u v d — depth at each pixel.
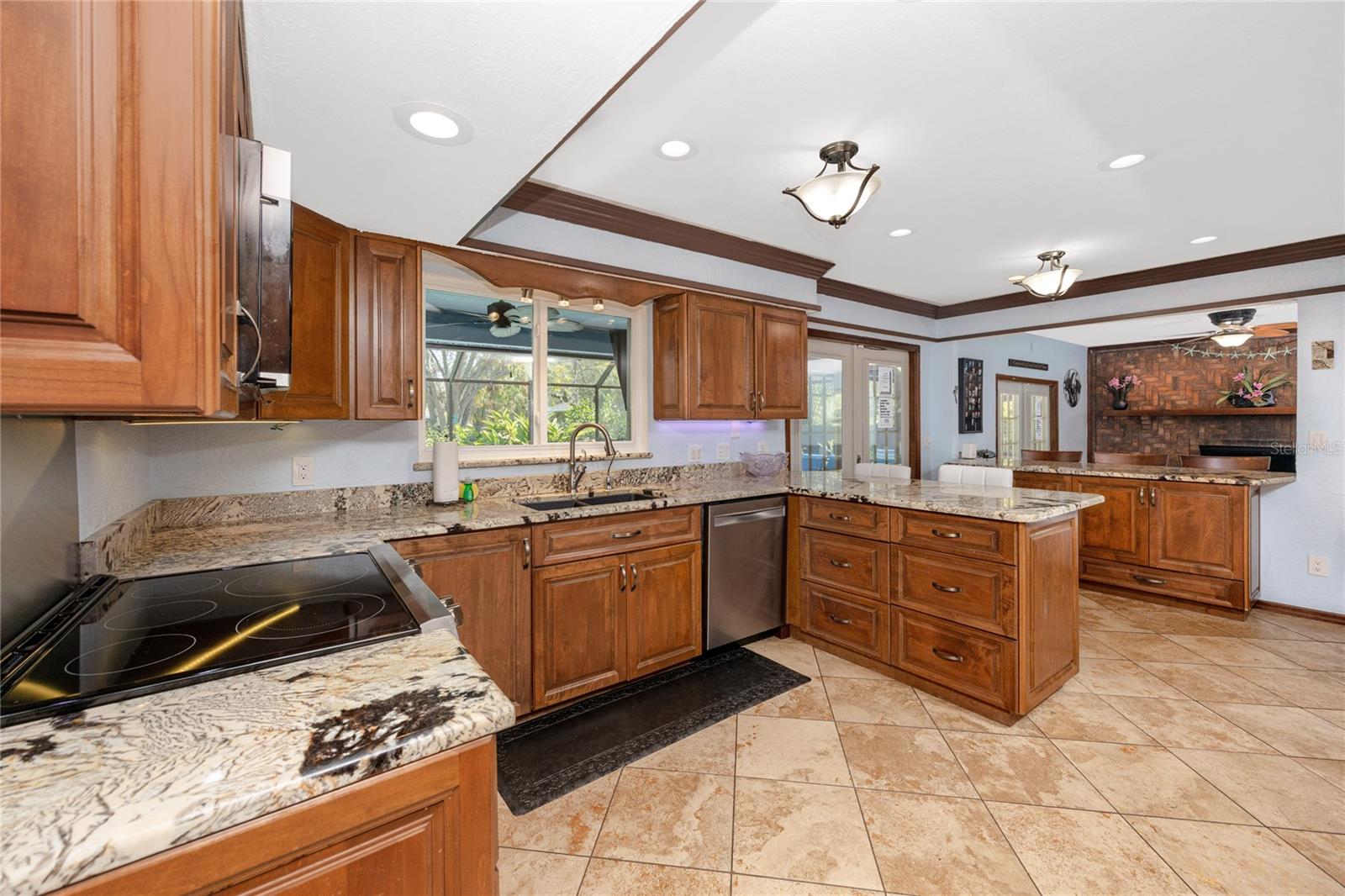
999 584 2.29
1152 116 1.99
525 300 2.78
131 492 1.66
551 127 1.47
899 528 2.65
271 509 2.20
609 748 2.14
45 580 1.08
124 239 0.56
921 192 2.64
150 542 1.73
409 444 2.55
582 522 2.39
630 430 3.34
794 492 3.16
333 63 1.20
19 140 0.52
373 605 1.13
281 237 0.95
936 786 1.91
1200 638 3.21
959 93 1.84
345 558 1.53
